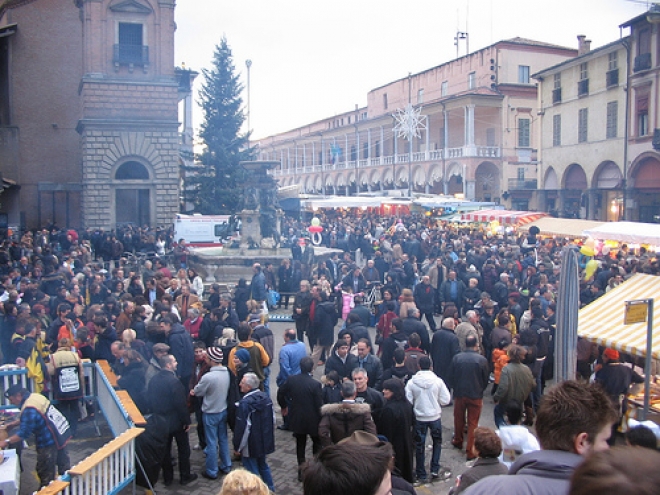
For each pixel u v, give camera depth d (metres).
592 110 41.12
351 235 29.50
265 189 25.16
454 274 17.64
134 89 37.16
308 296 14.40
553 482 2.55
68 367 9.58
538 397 10.59
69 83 41.84
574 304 9.16
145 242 30.97
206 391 8.45
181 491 8.07
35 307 12.75
